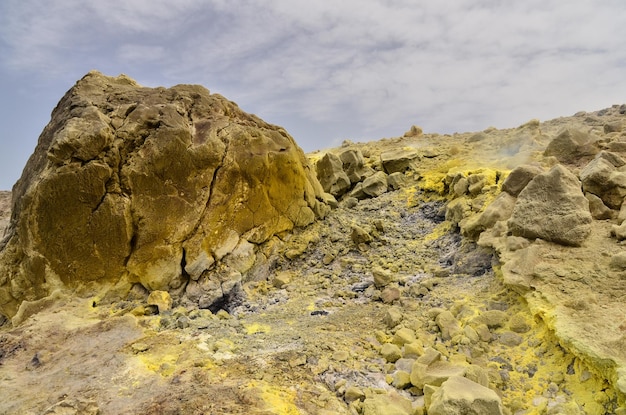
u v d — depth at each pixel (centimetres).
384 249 716
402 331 445
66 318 523
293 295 621
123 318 500
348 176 998
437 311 486
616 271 426
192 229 630
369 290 593
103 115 623
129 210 600
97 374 383
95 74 751
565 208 498
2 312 630
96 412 320
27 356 431
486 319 450
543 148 809
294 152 775
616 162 583
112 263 596
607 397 322
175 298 605
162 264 608
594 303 389
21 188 670
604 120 1041
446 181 802
